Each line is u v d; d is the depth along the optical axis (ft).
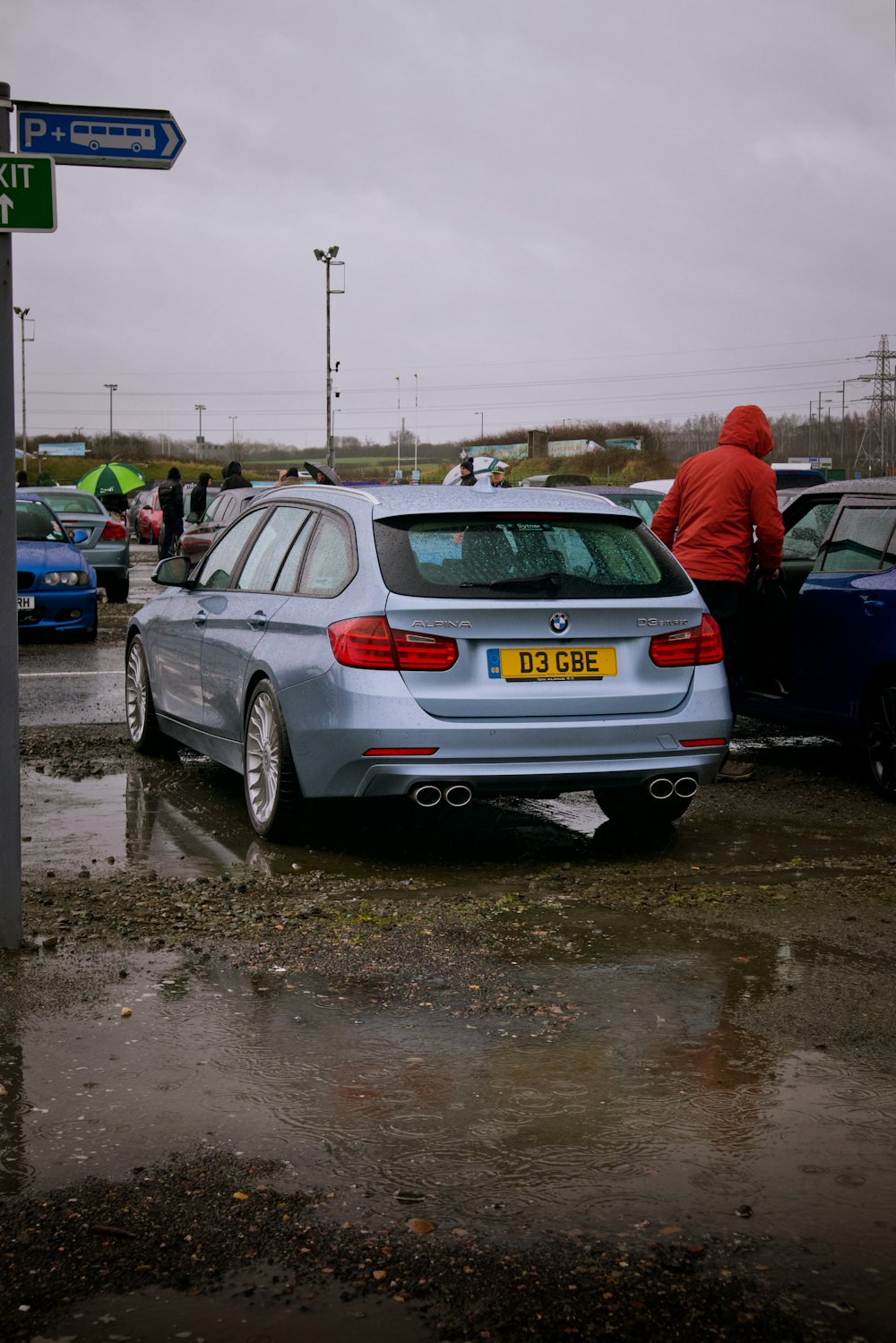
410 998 12.40
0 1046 11.16
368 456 463.42
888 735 21.67
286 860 17.78
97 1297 7.55
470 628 16.92
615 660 17.61
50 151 13.43
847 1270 7.84
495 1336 7.20
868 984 12.84
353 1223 8.33
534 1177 8.93
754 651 24.31
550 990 12.64
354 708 16.81
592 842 19.01
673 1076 10.63
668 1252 8.02
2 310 13.21
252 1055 11.02
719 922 14.93
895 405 289.94
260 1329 7.26
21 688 34.53
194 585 23.40
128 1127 9.67
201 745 22.38
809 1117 9.88
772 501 23.09
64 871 16.98
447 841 19.02
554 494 19.40
